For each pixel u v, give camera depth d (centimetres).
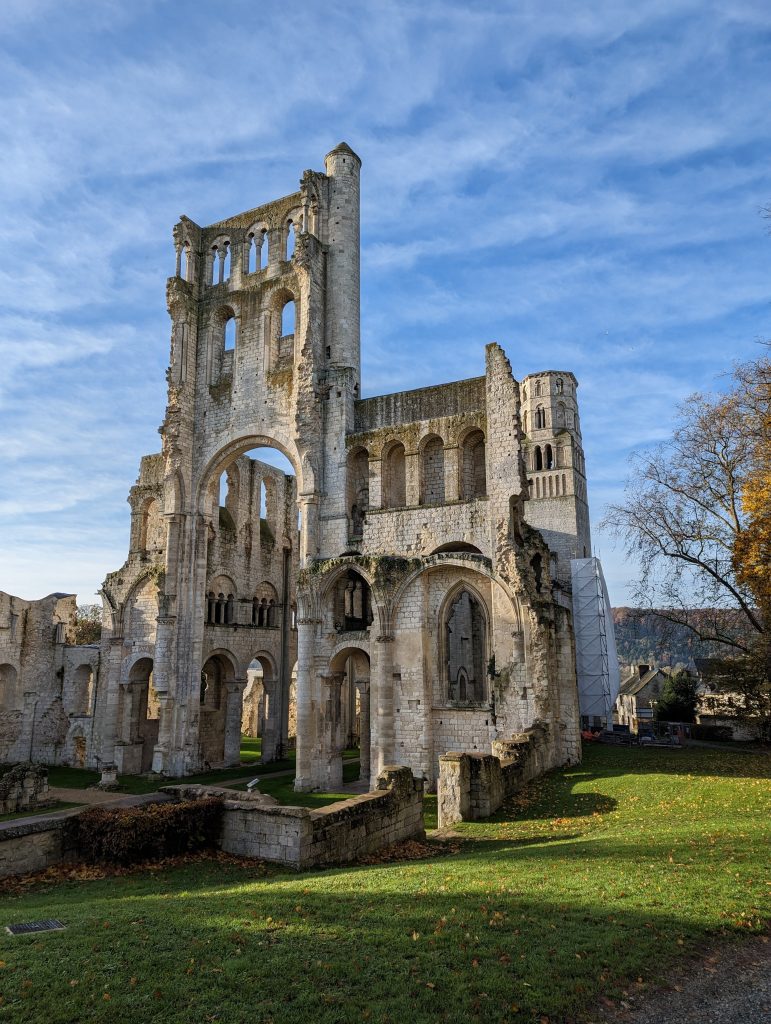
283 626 5959
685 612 4569
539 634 3322
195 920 1170
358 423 4334
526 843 1961
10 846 1811
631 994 902
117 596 5438
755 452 3847
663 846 1588
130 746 5141
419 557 3759
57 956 1016
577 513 8662
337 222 4700
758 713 4088
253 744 7144
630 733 5488
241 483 5759
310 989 902
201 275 5288
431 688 3656
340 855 1909
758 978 945
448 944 1027
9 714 5491
